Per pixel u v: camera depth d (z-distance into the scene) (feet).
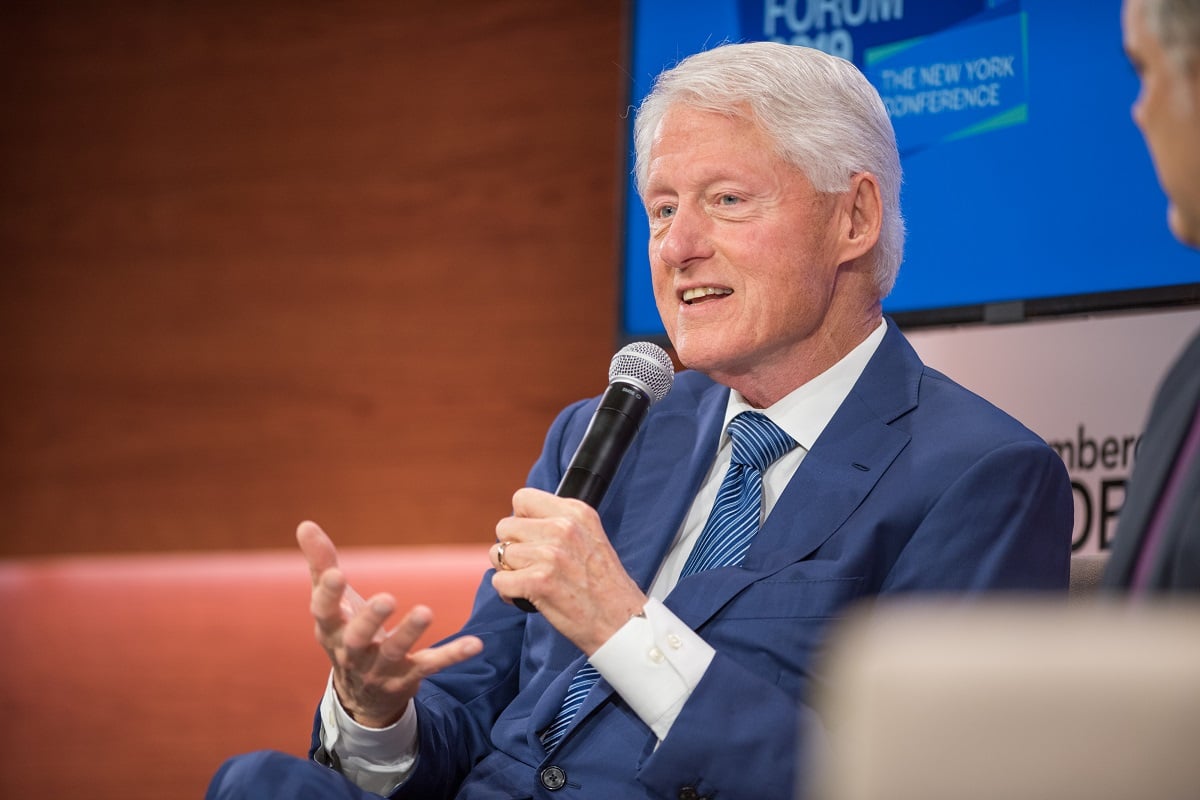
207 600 47.57
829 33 28.09
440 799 15.89
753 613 14.61
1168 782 4.16
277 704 37.65
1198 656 4.23
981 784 4.25
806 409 16.15
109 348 53.16
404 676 13.96
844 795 4.44
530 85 48.34
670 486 16.46
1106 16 25.46
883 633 4.48
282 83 51.13
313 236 50.60
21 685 39.58
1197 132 9.83
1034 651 4.30
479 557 48.39
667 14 29.63
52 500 53.42
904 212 27.04
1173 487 10.85
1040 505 14.70
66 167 53.67
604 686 14.70
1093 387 24.93
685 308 16.03
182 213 52.24
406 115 49.67
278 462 50.78
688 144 16.01
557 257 48.06
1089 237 25.30
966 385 26.23
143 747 35.19
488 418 48.52
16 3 54.08
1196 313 24.17
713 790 13.41
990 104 26.45
